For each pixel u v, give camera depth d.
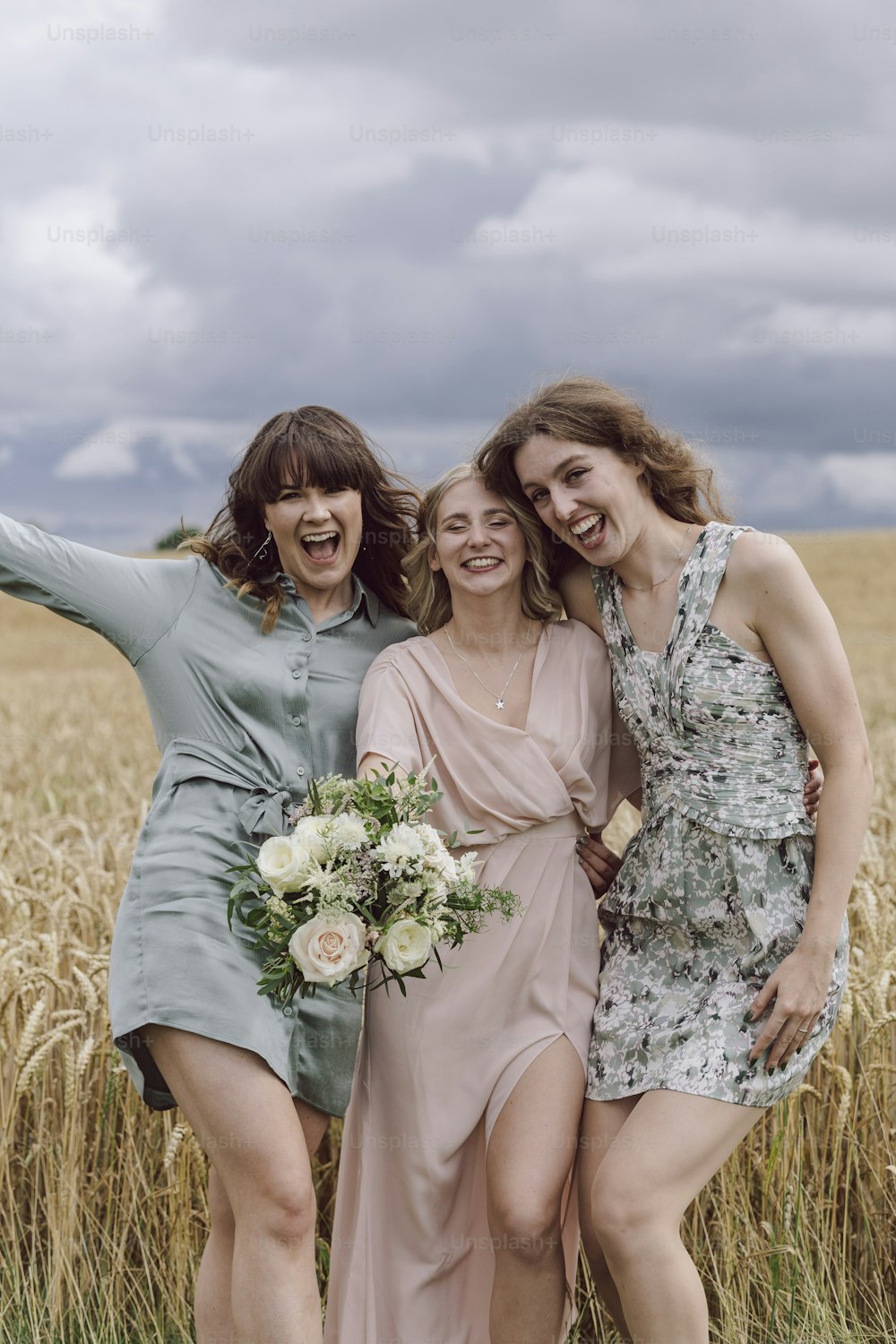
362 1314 3.08
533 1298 2.77
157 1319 3.31
